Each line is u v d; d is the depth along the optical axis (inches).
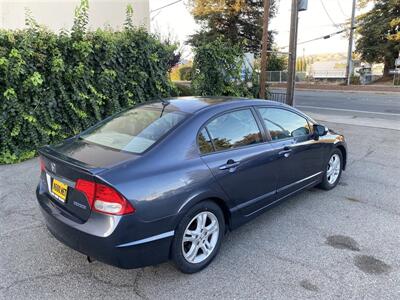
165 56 347.6
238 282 111.7
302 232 145.5
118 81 305.0
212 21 1118.4
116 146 115.6
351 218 159.0
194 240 115.0
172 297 104.5
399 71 1190.9
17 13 416.8
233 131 132.2
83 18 283.4
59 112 270.8
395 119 475.8
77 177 102.2
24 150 252.7
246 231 146.7
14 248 131.5
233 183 125.0
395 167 240.5
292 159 154.6
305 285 110.0
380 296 104.7
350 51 1264.8
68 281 112.0
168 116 126.0
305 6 400.8
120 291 107.3
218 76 402.3
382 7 1226.6
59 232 108.4
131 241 99.0
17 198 179.3
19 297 104.2
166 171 106.9
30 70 246.4
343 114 539.5
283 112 159.0
